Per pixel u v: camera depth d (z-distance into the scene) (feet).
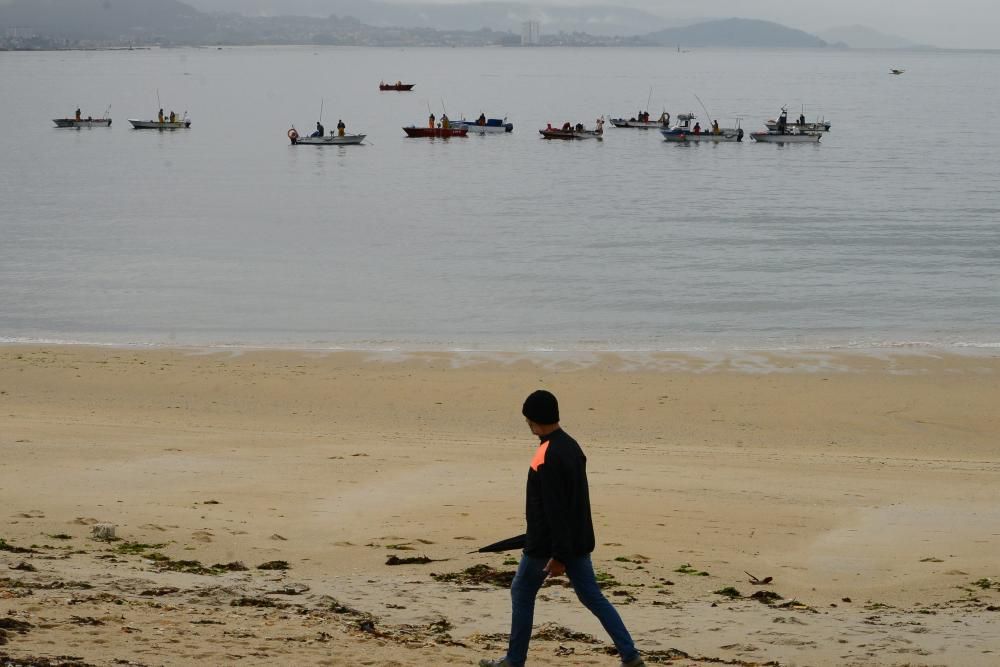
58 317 243.19
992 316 249.34
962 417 172.86
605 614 53.83
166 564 81.00
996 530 104.78
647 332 233.76
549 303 263.08
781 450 152.87
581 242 357.61
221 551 87.97
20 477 115.85
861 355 212.43
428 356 209.56
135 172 590.55
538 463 52.34
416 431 160.25
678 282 288.71
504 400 180.04
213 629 58.34
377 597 72.95
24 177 558.97
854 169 619.26
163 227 390.42
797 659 60.23
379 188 525.34
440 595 74.13
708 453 147.43
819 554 94.32
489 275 299.38
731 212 434.71
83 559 80.74
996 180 555.28
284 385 186.91
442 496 112.68
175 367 198.08
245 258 326.65
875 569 89.61
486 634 63.41
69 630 55.47
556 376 195.42
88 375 191.11
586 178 574.56
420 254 335.06
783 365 204.44
